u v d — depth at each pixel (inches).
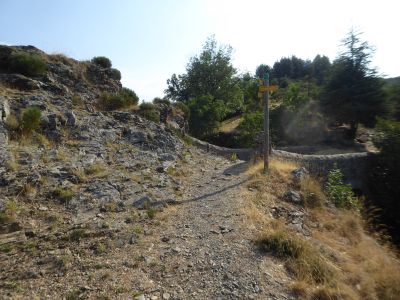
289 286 178.7
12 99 407.8
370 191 584.1
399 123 610.2
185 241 218.7
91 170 326.0
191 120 1039.0
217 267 187.3
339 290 184.5
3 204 229.0
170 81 1592.0
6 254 184.9
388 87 908.6
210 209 283.7
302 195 346.9
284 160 481.4
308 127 946.1
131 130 479.8
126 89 673.6
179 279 173.3
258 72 2581.2
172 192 326.6
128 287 161.0
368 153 601.9
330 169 540.1
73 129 411.2
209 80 1462.8
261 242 219.5
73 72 585.0
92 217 242.8
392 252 321.7
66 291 153.1
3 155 296.4
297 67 2568.9
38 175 278.5
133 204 277.9
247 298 162.9
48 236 206.8
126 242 209.8
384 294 209.6
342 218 333.4
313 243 248.2
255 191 337.4
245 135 867.4
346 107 890.1
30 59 502.6
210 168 470.3
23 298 145.2
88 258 186.7
